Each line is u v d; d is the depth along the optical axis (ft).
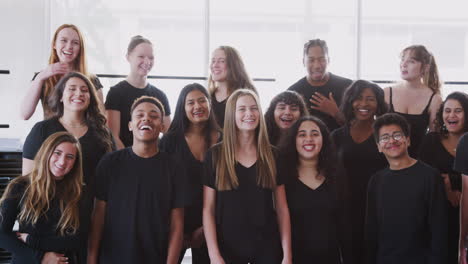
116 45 12.75
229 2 13.01
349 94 8.98
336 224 7.83
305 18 13.08
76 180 7.03
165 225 7.11
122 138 9.71
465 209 7.57
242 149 7.47
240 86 9.51
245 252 7.20
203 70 13.00
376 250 7.88
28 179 6.96
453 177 8.34
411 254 7.52
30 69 12.51
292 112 8.79
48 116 8.41
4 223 6.72
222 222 7.27
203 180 7.48
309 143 7.65
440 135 8.63
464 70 13.05
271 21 13.15
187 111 8.23
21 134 12.46
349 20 13.19
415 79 9.71
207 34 12.91
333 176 7.86
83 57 9.05
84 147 7.59
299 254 7.53
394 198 7.61
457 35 13.21
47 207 6.84
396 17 13.11
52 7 12.55
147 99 7.45
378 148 8.16
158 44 12.89
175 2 12.84
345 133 8.93
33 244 6.72
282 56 13.11
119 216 6.97
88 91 7.79
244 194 7.24
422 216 7.47
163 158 7.29
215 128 8.45
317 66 9.84
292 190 7.64
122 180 7.06
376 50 13.17
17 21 12.41
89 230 7.13
